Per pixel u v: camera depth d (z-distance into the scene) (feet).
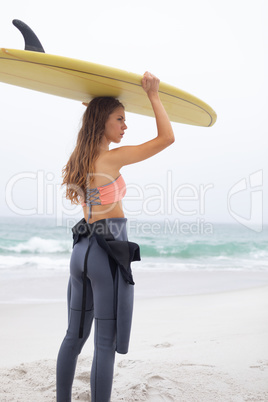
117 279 6.37
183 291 22.99
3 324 14.66
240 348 11.05
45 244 57.16
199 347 11.21
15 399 7.61
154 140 6.49
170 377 8.63
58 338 12.82
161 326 14.11
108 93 7.23
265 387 8.13
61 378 6.61
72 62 6.16
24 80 7.20
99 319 6.37
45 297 20.63
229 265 41.57
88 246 6.50
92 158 6.70
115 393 7.79
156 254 52.37
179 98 7.38
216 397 7.64
